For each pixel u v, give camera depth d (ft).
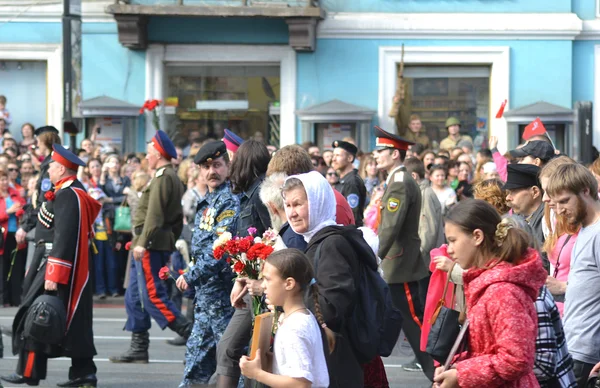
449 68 81.87
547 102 80.84
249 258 23.09
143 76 82.38
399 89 80.64
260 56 81.97
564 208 24.02
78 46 68.33
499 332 17.88
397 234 37.50
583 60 81.76
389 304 22.99
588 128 62.34
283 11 79.05
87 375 35.40
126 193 60.13
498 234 18.51
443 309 20.51
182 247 48.75
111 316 56.75
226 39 82.07
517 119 79.20
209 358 31.96
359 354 22.59
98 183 63.00
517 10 81.15
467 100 81.76
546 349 19.01
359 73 81.56
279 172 26.27
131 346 41.78
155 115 79.20
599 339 23.67
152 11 79.30
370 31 81.25
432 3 81.30
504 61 81.10
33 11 83.15
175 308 40.88
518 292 17.95
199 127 83.15
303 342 20.45
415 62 81.56
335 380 22.34
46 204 35.42
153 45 82.23
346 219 26.14
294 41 80.18
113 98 81.76
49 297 33.94
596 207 23.95
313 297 21.90
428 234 41.81
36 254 35.35
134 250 40.42
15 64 84.07
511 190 28.55
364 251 22.76
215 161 31.55
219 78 82.84
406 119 81.41
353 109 79.36
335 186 48.88
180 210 41.14
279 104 82.48
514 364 17.61
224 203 31.30
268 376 20.39
